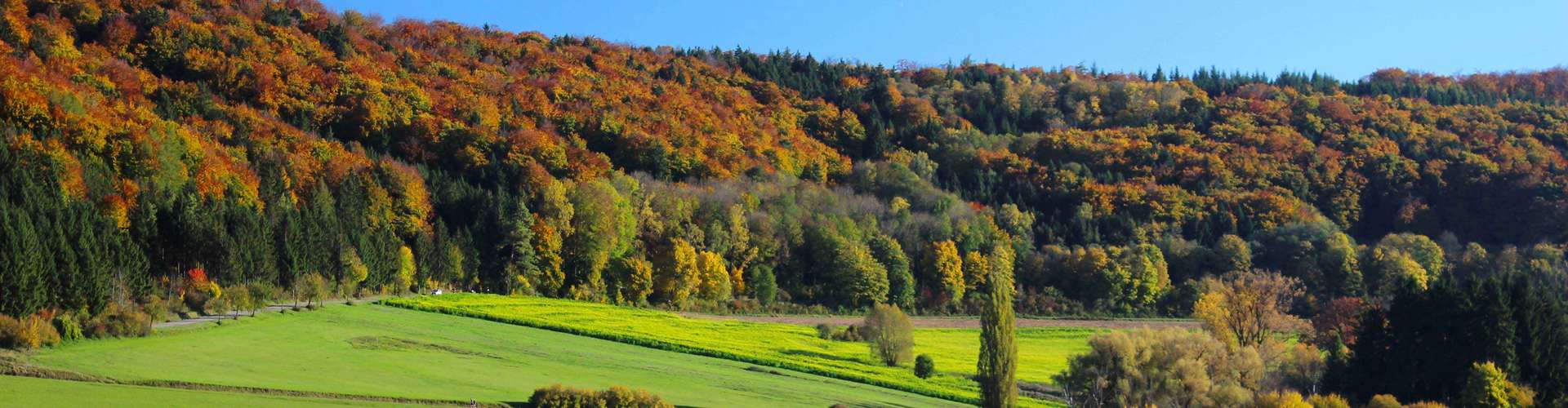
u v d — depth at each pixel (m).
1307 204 191.38
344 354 79.50
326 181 143.25
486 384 72.12
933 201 188.88
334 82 179.00
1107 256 166.50
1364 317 94.19
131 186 115.00
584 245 147.62
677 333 111.56
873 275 156.50
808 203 178.50
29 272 73.81
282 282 107.38
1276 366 93.94
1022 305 158.62
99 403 54.25
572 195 151.12
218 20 187.38
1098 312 156.50
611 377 79.88
